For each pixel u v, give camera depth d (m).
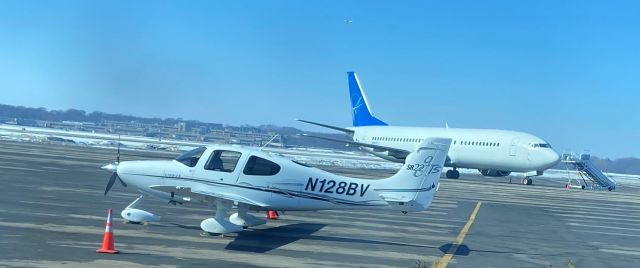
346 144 53.31
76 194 20.33
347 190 14.10
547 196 35.25
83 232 13.04
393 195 14.00
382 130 54.31
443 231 17.00
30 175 26.22
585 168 50.72
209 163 14.23
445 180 45.50
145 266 10.14
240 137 109.81
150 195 14.63
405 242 14.48
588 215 24.88
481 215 21.98
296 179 14.09
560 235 17.83
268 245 12.91
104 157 44.38
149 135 134.88
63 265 9.88
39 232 12.72
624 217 25.00
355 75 58.00
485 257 13.11
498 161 45.84
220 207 13.75
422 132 51.16
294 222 16.72
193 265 10.45
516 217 22.11
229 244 12.73
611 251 15.17
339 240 14.15
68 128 154.75
